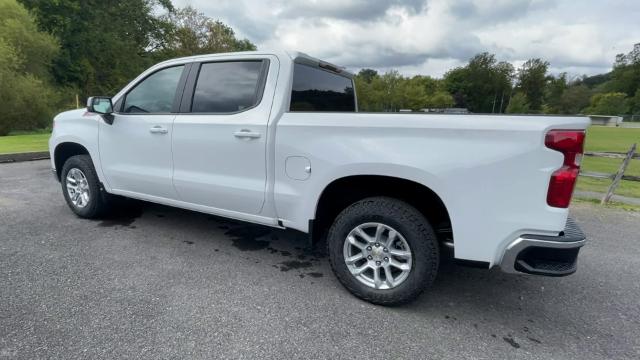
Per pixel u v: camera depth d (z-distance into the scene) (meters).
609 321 2.61
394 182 2.69
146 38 37.81
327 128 2.66
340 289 2.93
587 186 8.46
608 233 4.61
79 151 4.46
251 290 2.86
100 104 3.69
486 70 97.56
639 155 6.05
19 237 3.75
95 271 3.06
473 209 2.30
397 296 2.59
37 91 21.36
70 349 2.10
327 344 2.24
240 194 3.11
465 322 2.54
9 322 2.32
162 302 2.62
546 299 2.90
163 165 3.54
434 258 2.50
